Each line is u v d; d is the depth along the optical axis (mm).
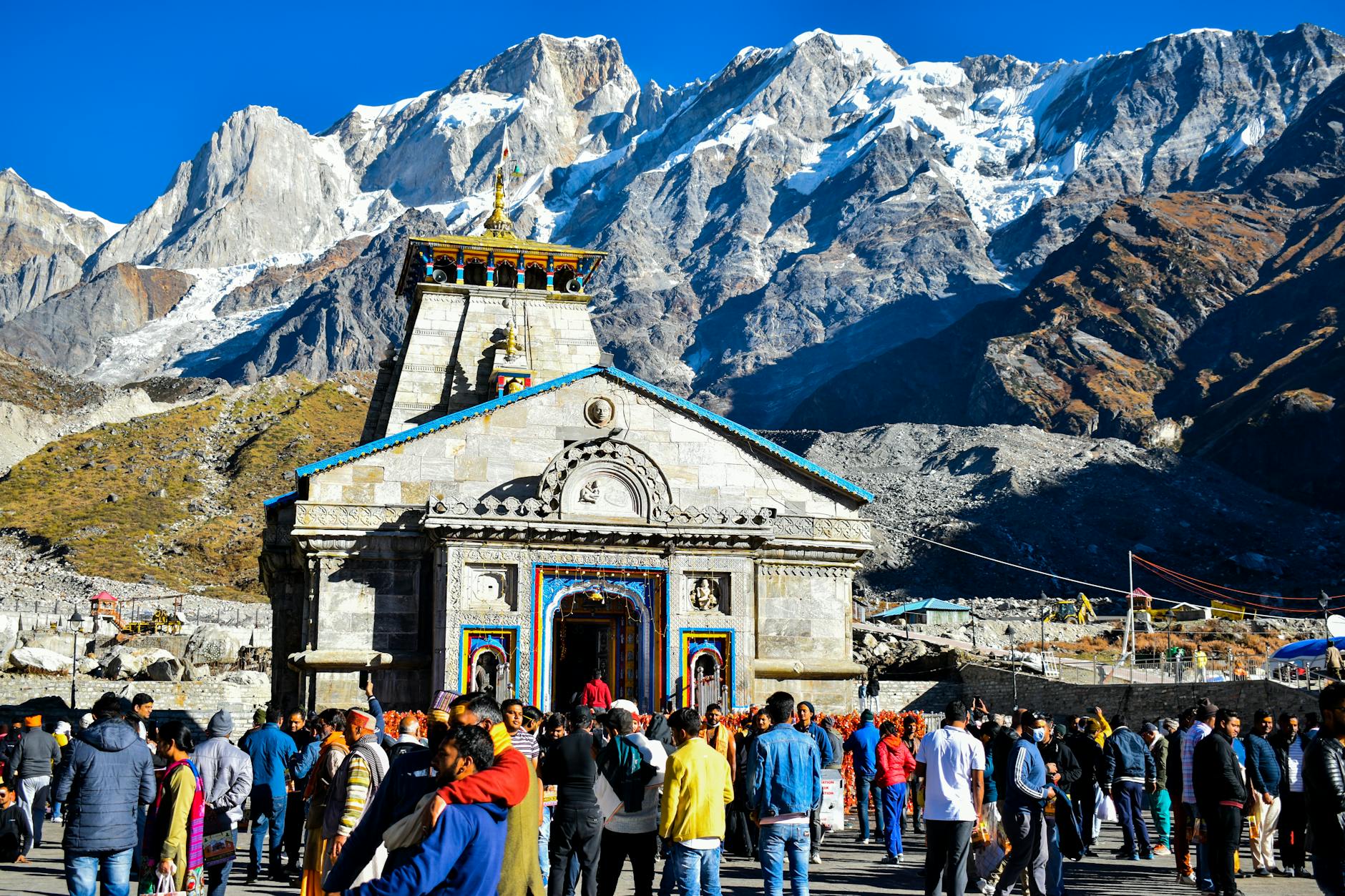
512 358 55250
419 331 56312
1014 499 188875
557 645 48156
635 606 45562
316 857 17625
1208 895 21875
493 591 44562
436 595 44281
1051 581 167250
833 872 25062
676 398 47750
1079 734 26531
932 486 199250
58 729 30125
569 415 47062
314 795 17750
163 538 149000
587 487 45688
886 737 27250
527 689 43844
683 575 46031
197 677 58219
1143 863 26109
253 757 23375
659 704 44844
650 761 18484
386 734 24891
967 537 172750
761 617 47531
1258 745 23250
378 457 45656
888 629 86312
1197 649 89500
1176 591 169000
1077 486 195500
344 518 44906
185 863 17125
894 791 26984
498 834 11727
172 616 88875
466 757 11844
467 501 45750
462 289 57125
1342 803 15555
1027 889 19938
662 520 45969
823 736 26125
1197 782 20734
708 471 47844
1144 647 94312
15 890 21438
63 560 138500
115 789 16719
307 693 43906
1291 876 23688
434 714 15656
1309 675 61062
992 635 95938
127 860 16984
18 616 77812
